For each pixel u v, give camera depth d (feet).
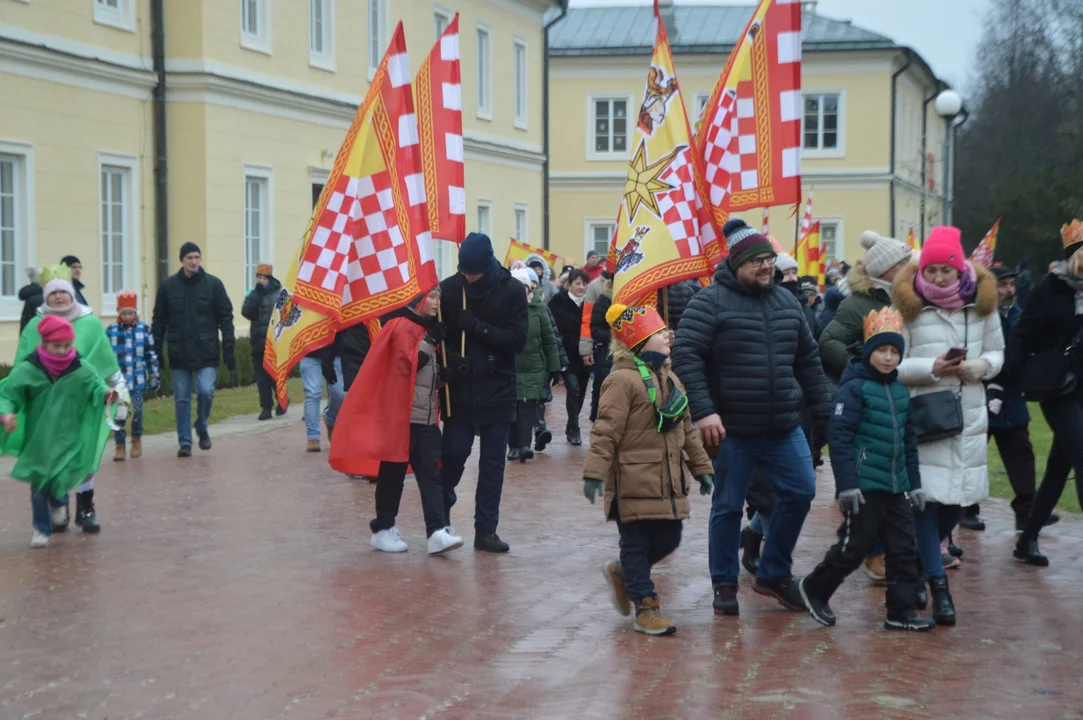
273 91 79.30
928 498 23.44
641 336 21.86
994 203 156.56
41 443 29.40
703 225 29.91
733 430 22.82
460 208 32.30
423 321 28.73
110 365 31.68
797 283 38.93
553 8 125.49
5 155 62.64
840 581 22.63
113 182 70.23
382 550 29.12
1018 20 200.95
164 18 72.95
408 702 18.25
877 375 22.33
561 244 149.89
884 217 146.51
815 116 147.13
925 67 156.04
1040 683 19.08
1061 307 26.32
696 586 25.89
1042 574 26.96
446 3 102.83
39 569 27.07
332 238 29.73
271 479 40.16
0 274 62.23
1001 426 30.68
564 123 148.56
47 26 64.34
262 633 21.99
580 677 19.48
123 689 18.88
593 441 21.71
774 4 30.35
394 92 29.68
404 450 28.25
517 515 34.22
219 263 74.64
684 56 147.02
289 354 30.35
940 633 22.18
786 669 19.83
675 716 17.53
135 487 38.47
